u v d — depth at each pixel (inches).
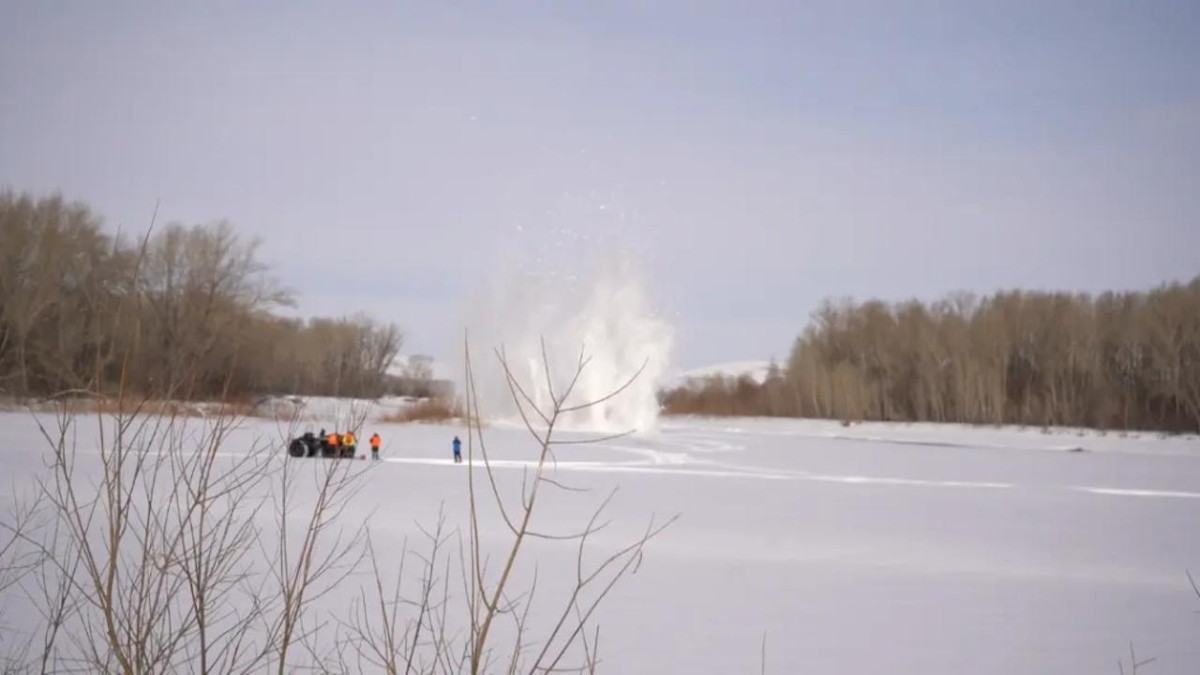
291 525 636.1
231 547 234.2
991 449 2223.2
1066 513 965.8
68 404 205.2
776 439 2539.4
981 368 3147.1
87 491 661.3
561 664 381.4
